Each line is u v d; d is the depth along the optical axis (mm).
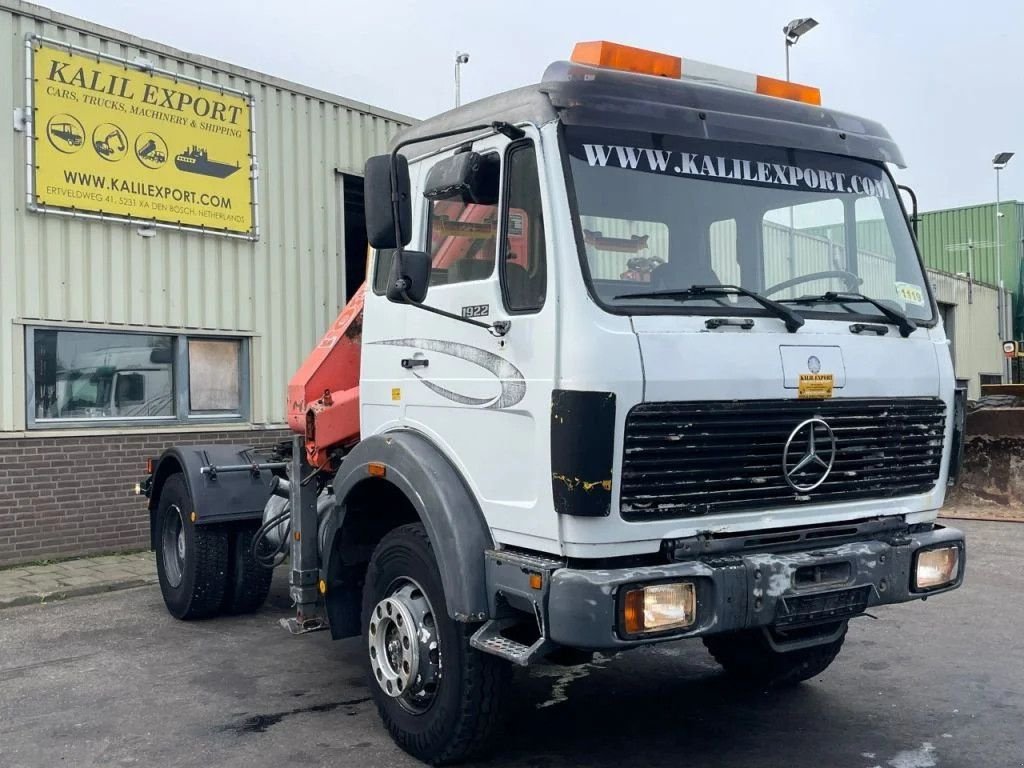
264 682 5883
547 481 3900
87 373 9633
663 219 4172
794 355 4172
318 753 4742
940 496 4762
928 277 4945
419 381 4750
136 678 5980
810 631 4562
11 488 9055
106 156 9586
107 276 9664
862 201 4820
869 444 4426
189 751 4781
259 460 7406
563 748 4777
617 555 3844
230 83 10688
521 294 4117
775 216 4500
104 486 9695
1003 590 8156
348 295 12445
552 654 4508
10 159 8969
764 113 4523
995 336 29047
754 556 4039
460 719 4312
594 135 4094
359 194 12375
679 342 3924
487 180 4355
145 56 9953
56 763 4648
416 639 4496
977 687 5645
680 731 5000
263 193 11031
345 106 11859
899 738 4852
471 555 4207
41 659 6410
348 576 5320
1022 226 29938
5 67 8930
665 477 3904
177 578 7441
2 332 8930
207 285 10492
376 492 5117
